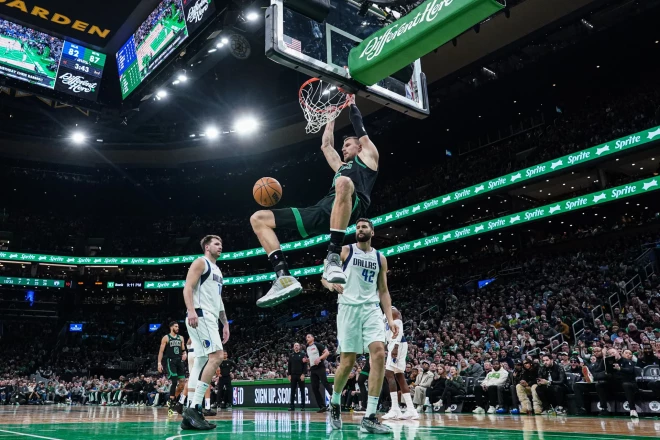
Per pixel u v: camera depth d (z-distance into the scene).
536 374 10.89
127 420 7.27
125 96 21.06
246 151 38.88
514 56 27.38
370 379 4.67
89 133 34.34
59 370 33.41
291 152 38.47
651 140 21.20
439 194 32.31
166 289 42.19
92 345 37.75
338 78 5.34
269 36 5.01
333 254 3.80
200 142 37.59
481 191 27.19
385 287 5.06
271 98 35.91
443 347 17.95
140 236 44.09
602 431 5.07
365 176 4.38
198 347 5.52
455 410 12.63
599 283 20.25
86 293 42.00
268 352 29.06
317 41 5.32
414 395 13.33
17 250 38.09
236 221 43.62
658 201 26.69
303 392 14.26
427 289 30.16
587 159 23.25
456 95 30.36
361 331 4.82
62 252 41.25
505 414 10.57
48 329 38.38
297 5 5.25
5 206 42.97
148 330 39.88
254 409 14.62
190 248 41.88
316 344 12.15
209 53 18.80
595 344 12.59
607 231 25.27
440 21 4.45
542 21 24.28
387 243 38.50
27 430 4.90
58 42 20.72
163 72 19.41
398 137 34.72
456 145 36.47
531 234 31.80
